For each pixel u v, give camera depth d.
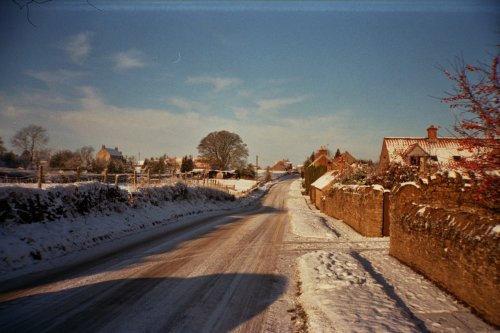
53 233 11.05
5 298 6.32
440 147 30.09
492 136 6.32
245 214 27.97
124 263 9.18
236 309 6.11
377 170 22.55
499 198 6.53
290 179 111.75
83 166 62.50
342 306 5.93
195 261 9.62
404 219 9.54
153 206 20.80
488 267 5.58
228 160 86.81
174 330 5.11
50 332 4.91
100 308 5.88
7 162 60.75
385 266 9.26
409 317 5.53
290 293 7.18
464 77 6.38
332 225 19.95
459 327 5.35
